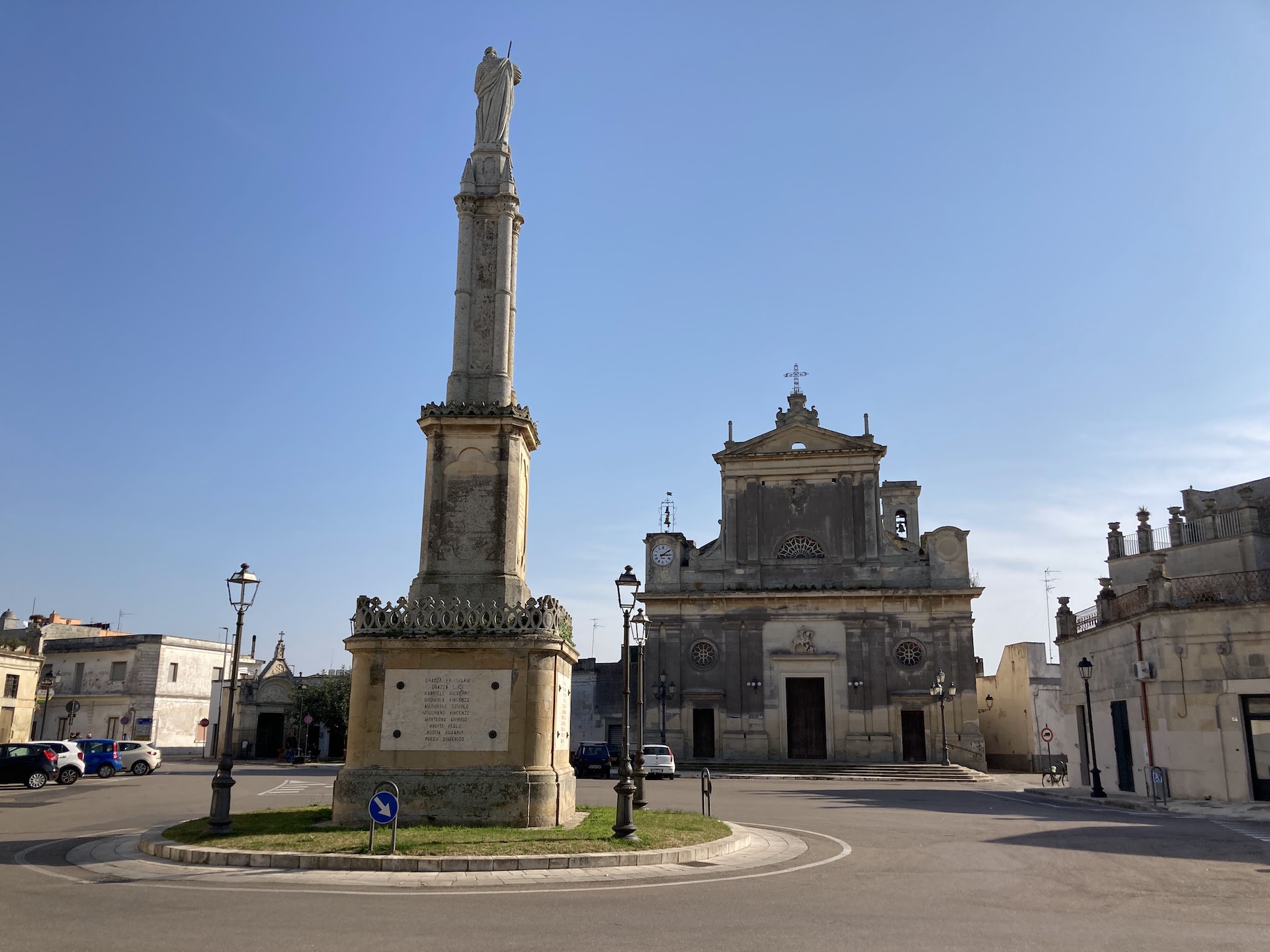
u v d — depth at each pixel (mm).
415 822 16734
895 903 11547
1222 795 27547
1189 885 13008
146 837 16172
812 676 53281
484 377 19547
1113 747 33375
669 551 56344
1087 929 10047
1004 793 35031
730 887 12664
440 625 17547
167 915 10391
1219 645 28219
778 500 56125
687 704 53812
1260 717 27453
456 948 8953
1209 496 43062
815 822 22281
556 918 10406
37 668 54531
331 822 17203
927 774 47000
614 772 47719
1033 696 56531
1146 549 39344
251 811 21125
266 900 11312
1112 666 33250
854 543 54562
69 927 9773
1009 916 10734
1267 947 9234
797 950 9000
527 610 17625
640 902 11430
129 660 70188
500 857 13703
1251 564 36125
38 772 35594
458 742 17188
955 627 52375
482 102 21234
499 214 20453
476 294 20031
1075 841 18297
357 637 17500
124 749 45531
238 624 17547
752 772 49906
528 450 20219
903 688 52031
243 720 64750
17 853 15656
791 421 56969
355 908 10812
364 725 17312
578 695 60469
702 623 55125
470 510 18656
